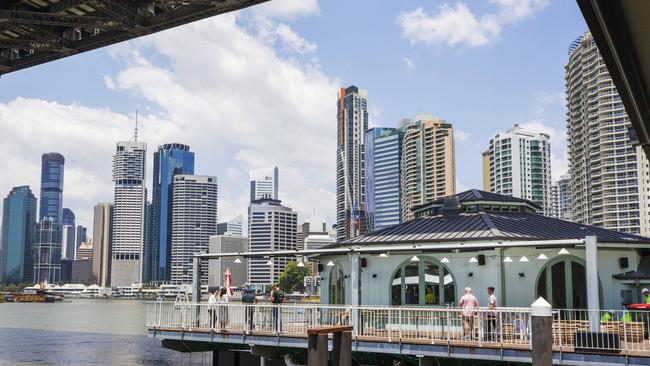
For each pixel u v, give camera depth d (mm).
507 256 26672
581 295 26188
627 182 165125
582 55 178500
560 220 33062
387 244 28828
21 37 26078
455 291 27234
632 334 20359
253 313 26938
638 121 7844
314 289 120188
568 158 194875
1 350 68125
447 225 30688
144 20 23625
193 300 30344
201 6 22250
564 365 19953
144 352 65375
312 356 13656
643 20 5504
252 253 29453
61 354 64062
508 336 22078
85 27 24062
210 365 53500
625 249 26812
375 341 23328
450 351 21750
